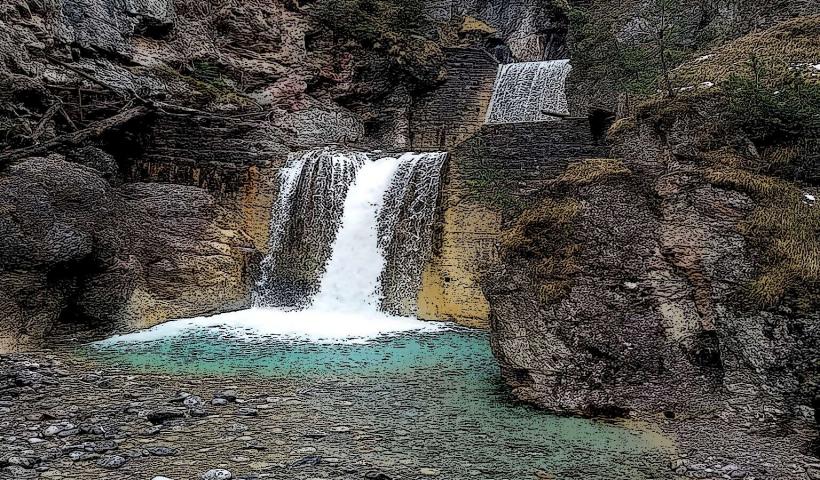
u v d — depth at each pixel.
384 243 14.91
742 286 7.26
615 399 7.68
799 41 12.41
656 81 13.03
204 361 10.25
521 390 8.26
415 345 11.62
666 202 8.15
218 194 15.31
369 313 14.61
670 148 8.79
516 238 8.71
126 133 15.16
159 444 6.43
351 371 9.76
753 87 8.79
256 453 6.26
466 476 5.86
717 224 7.69
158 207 13.98
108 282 11.95
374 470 5.89
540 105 23.30
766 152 8.80
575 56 20.78
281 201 15.60
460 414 7.75
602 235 8.26
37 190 11.08
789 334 6.79
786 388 6.83
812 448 6.49
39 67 14.48
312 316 14.24
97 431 6.74
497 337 8.55
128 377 9.19
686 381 7.56
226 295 14.20
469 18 30.05
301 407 7.93
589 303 7.98
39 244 10.68
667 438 6.92
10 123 12.53
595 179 8.64
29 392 8.23
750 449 6.53
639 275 7.98
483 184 13.75
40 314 11.08
